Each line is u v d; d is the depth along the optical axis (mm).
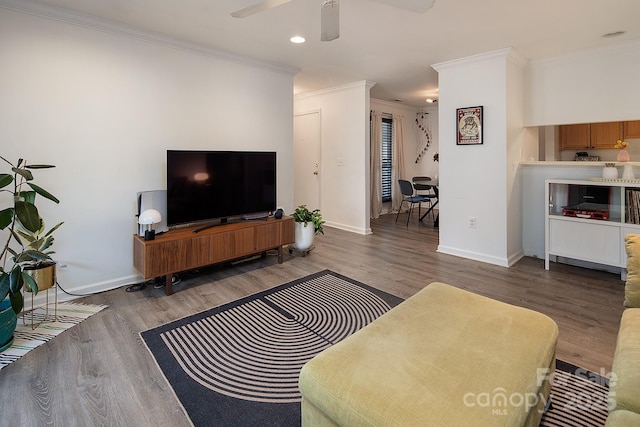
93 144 2922
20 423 1536
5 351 2086
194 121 3539
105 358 2031
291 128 4469
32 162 2646
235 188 3637
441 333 1481
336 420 1165
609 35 3189
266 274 3514
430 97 6488
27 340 2215
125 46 3039
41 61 2637
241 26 3006
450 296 1854
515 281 3299
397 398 1104
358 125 5312
